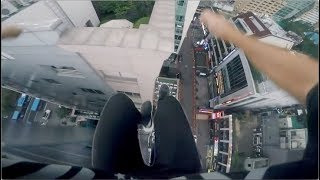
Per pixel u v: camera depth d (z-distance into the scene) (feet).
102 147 15.25
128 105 19.84
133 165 16.24
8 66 32.19
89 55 23.56
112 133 16.69
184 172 14.96
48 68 31.35
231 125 59.57
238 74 59.21
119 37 21.75
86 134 43.83
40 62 29.09
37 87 42.14
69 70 31.09
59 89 41.91
